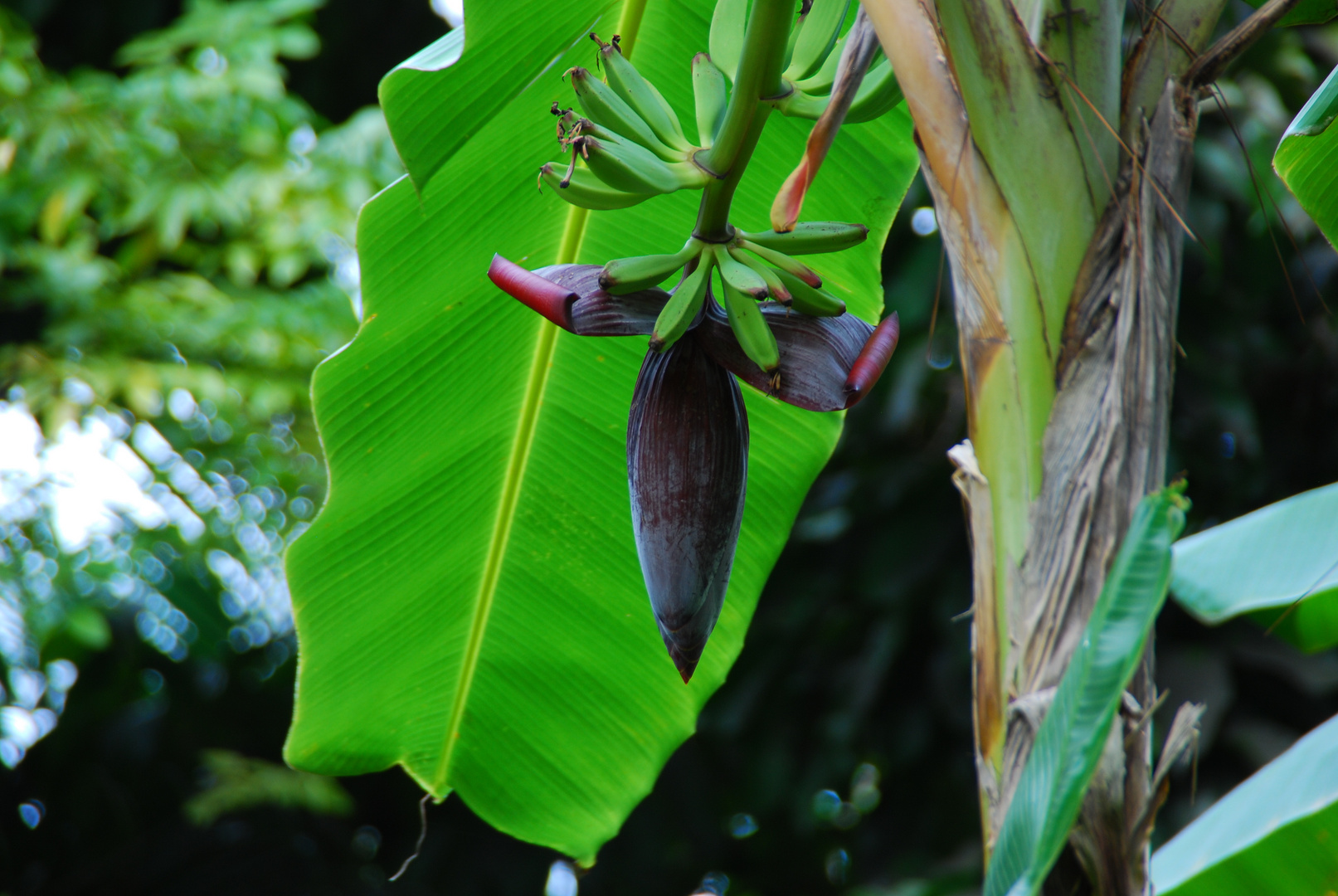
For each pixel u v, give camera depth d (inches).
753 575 132.2
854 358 109.8
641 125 111.3
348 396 129.3
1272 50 290.2
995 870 104.1
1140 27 110.9
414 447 130.4
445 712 135.1
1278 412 326.3
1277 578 131.0
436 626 133.6
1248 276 308.2
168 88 330.6
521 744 135.2
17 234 360.2
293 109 345.1
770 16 107.7
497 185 126.4
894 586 316.8
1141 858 106.1
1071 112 108.8
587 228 128.3
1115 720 106.7
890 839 351.9
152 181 332.2
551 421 130.6
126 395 346.3
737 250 110.2
